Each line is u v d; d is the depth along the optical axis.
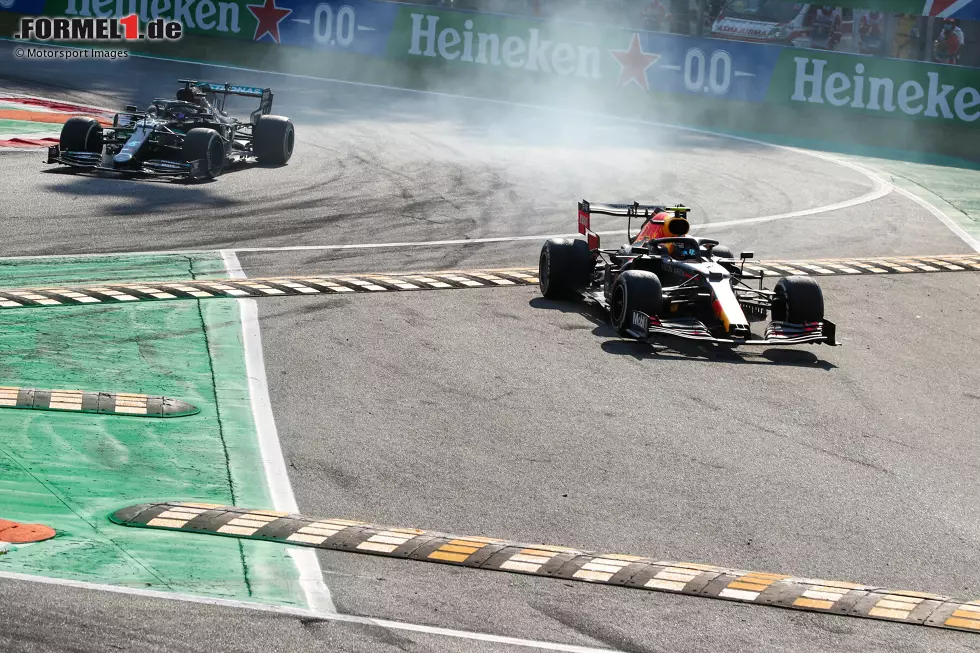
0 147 88.38
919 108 118.69
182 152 81.06
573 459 35.88
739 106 124.06
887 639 25.08
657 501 32.97
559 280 54.88
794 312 48.19
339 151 97.75
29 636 23.09
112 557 27.50
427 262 62.84
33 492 31.30
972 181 101.50
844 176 100.25
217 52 142.50
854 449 37.97
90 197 73.69
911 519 32.44
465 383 42.97
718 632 25.06
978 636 25.36
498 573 27.73
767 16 133.62
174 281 55.69
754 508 32.72
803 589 27.45
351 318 50.94
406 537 29.59
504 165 95.94
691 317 50.09
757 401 42.47
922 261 70.12
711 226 77.50
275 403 39.91
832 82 121.31
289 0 140.25
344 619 24.83
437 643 23.88
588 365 45.78
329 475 33.97
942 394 44.66
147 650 22.84
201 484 32.81
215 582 26.47
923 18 129.50
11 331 46.00
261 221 70.69
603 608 26.03
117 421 37.16
